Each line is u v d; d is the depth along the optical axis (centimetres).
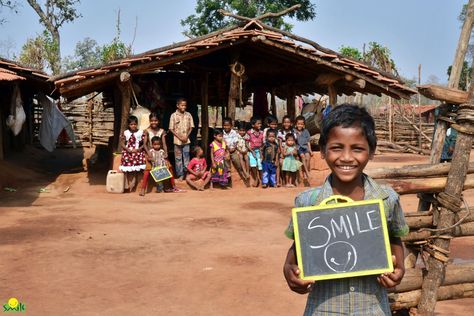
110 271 573
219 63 1532
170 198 1130
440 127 408
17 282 534
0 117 1505
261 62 1482
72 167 1725
